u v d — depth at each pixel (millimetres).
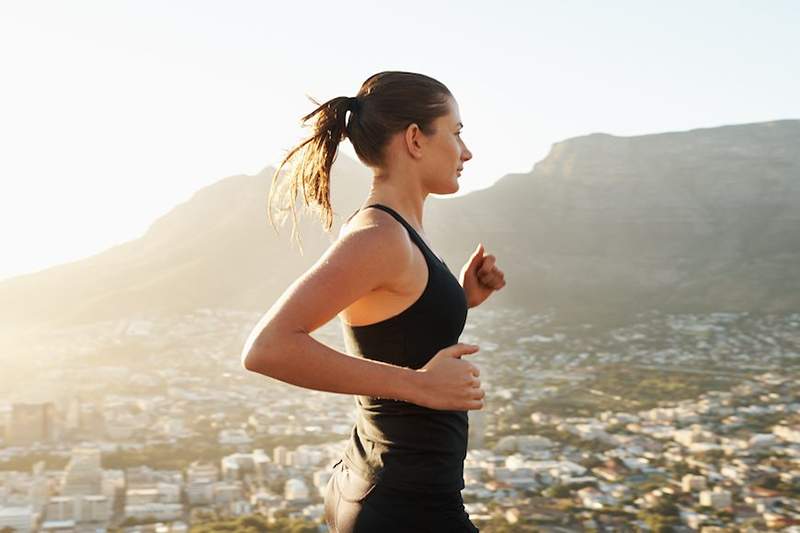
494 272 2158
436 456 1620
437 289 1589
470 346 1551
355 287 1489
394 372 1484
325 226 1817
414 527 1607
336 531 1717
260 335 1436
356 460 1677
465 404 1506
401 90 1679
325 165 1763
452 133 1712
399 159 1683
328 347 1458
